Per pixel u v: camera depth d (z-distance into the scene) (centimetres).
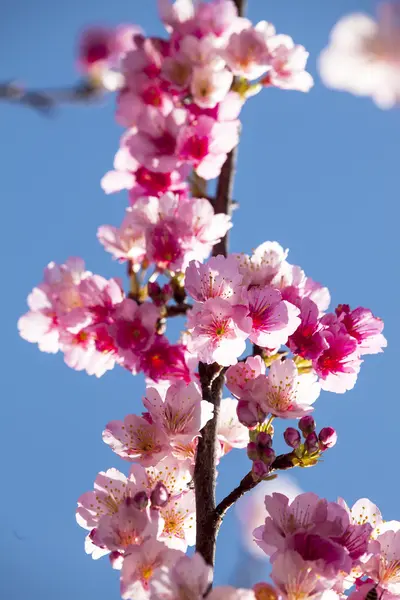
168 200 112
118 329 110
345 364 104
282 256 107
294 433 103
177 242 110
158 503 101
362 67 97
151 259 111
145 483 103
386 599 102
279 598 98
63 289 114
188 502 103
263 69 114
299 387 104
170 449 103
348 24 97
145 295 114
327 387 104
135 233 114
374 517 103
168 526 103
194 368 109
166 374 109
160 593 97
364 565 101
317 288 108
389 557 102
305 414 103
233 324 102
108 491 103
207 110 115
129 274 114
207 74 114
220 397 105
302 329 104
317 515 101
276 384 103
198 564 97
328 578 98
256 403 103
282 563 98
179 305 111
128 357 109
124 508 101
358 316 107
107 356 112
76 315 112
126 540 101
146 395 103
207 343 103
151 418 104
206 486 102
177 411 103
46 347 116
